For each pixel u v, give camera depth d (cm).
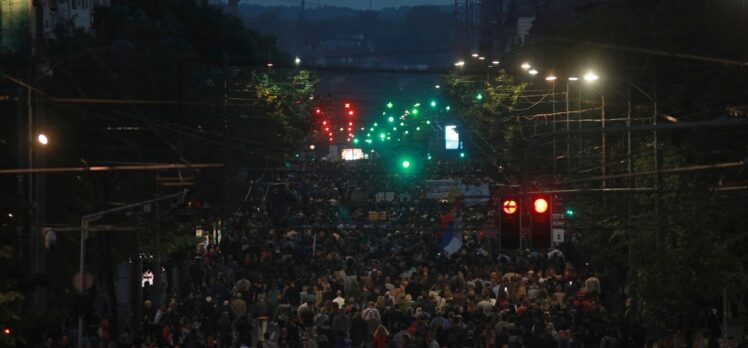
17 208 4456
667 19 8319
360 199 13700
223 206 8094
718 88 7356
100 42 7169
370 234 10306
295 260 8294
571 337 5478
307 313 5922
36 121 4769
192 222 6875
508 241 4425
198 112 7956
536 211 4378
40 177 4712
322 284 6750
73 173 6156
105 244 6241
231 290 7450
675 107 7388
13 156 5291
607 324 5619
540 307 6106
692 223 5841
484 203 9931
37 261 4697
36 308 4697
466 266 8094
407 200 13688
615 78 7206
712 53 7656
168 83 7188
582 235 8138
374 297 6494
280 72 12900
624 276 7856
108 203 5912
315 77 13512
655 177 6469
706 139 6550
